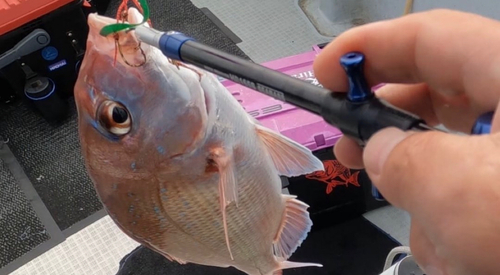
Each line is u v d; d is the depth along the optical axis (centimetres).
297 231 47
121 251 69
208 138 37
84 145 37
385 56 30
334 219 67
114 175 37
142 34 32
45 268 69
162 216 39
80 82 35
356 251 65
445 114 32
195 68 37
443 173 20
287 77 29
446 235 20
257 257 46
